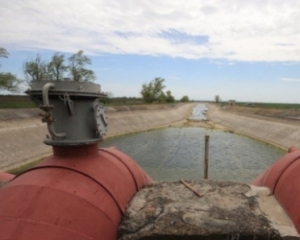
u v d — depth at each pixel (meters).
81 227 3.85
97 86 4.94
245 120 61.81
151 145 38.09
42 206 3.81
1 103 44.66
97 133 4.92
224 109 109.25
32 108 40.53
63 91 4.33
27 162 24.97
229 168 25.91
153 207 5.13
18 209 3.76
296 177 5.20
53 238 3.54
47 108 4.11
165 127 61.66
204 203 5.30
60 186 4.15
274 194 5.64
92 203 4.20
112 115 54.03
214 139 44.06
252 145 38.38
